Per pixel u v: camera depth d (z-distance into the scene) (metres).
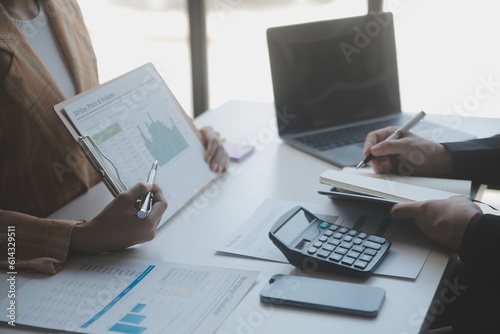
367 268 0.89
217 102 3.25
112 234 0.96
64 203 1.24
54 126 1.15
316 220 1.03
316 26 1.57
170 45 3.98
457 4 2.93
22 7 1.25
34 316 0.81
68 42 1.30
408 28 2.89
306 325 0.78
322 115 1.60
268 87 3.36
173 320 0.80
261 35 3.72
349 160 1.37
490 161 1.25
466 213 0.94
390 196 1.09
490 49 2.92
